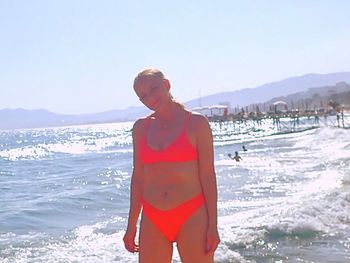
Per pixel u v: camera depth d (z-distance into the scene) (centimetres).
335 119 9319
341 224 1172
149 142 398
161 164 392
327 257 923
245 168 2795
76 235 1234
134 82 397
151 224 398
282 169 2605
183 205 389
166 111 398
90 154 5794
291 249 985
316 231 1110
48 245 1123
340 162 2666
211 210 393
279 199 1631
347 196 1472
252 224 1177
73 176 3139
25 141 12025
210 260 390
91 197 1981
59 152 6581
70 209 1716
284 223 1160
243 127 9956
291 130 7550
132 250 419
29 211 1669
